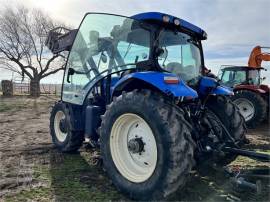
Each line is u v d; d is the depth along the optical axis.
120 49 3.71
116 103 3.21
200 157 3.17
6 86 22.00
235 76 9.19
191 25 3.86
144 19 3.49
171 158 2.67
